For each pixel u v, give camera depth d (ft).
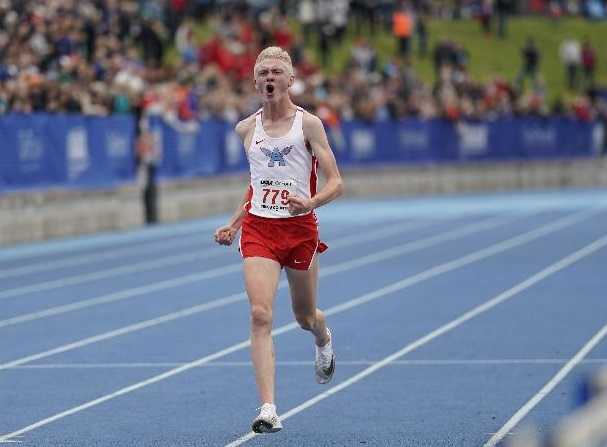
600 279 114.01
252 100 211.41
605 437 23.31
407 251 143.13
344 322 89.76
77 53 182.60
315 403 61.52
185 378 69.36
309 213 52.95
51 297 106.42
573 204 222.07
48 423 57.67
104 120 166.50
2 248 147.33
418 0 339.77
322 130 52.54
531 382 66.03
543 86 337.93
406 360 73.67
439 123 250.98
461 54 302.25
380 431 54.65
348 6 322.34
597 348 76.69
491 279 115.24
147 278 119.55
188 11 277.85
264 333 51.13
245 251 52.70
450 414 58.18
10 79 157.99
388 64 269.44
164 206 182.50
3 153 145.59
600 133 288.92
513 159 265.13
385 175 238.07
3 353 78.59
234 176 201.16
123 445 52.70
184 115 186.09
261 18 256.32
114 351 78.84
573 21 396.57
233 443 52.75
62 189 158.10
